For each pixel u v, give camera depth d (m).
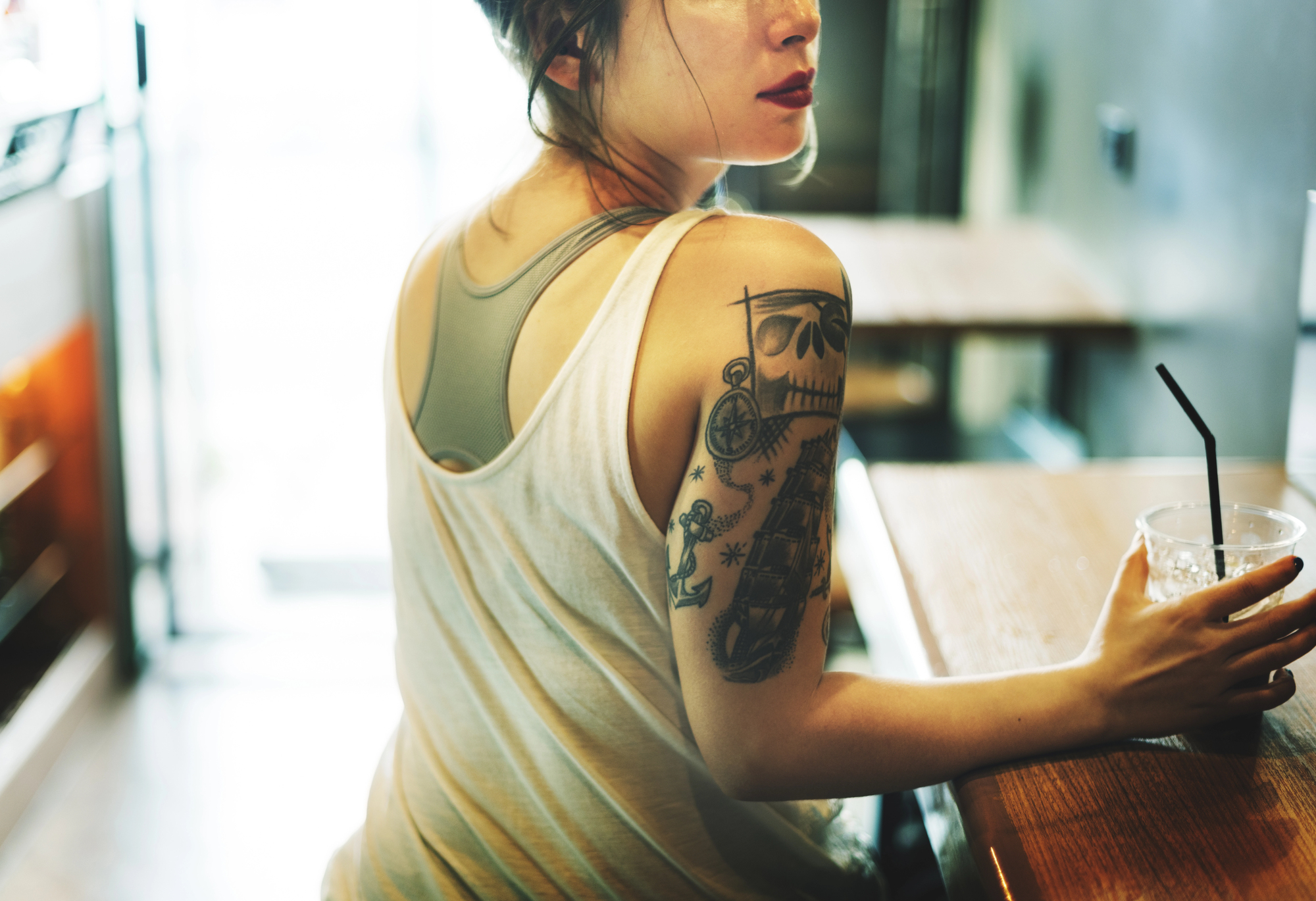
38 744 2.63
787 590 0.71
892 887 1.37
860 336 2.40
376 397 4.39
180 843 2.49
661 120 0.78
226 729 2.93
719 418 0.69
